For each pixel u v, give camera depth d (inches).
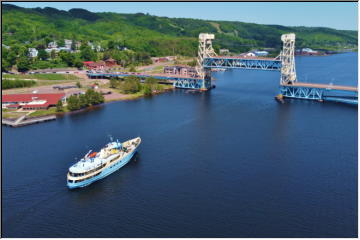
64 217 4030.5
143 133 6875.0
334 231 3713.1
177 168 5236.2
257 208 4131.4
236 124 7539.4
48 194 4510.3
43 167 5216.5
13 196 4439.0
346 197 4362.7
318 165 5300.2
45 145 6146.7
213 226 3801.7
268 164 5344.5
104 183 4820.4
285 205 4188.0
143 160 5551.2
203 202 4269.2
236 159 5546.3
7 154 5723.4
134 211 4116.6
